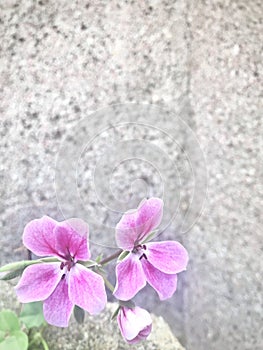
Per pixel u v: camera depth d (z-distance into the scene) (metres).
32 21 0.13
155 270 0.11
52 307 0.11
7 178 0.13
